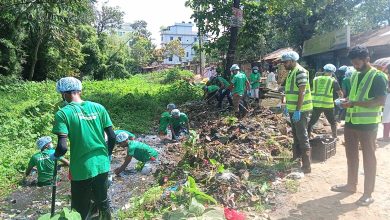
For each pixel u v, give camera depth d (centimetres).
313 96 838
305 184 606
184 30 11444
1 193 698
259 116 1166
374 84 493
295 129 673
